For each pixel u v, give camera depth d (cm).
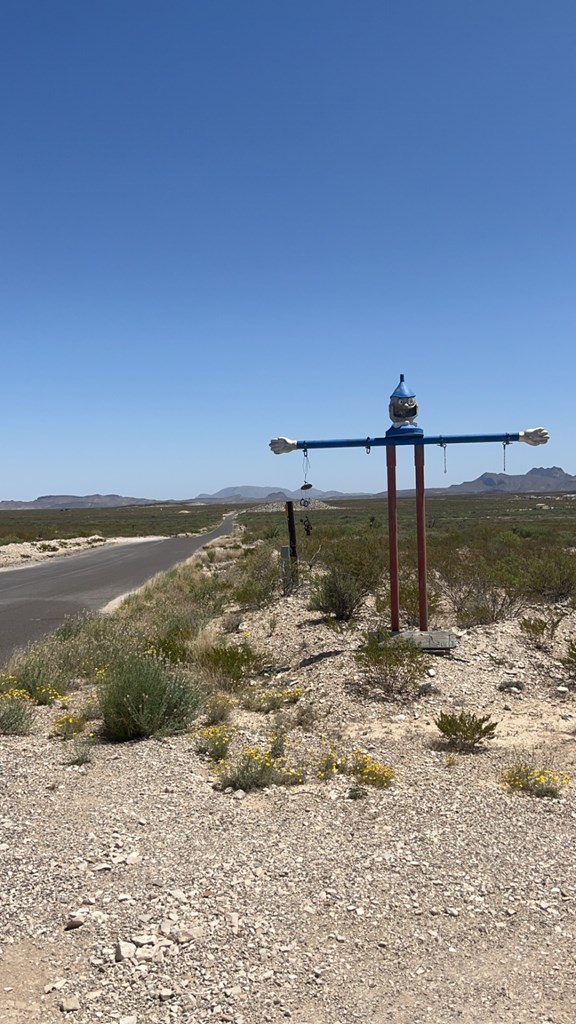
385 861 496
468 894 454
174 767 705
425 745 765
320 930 414
